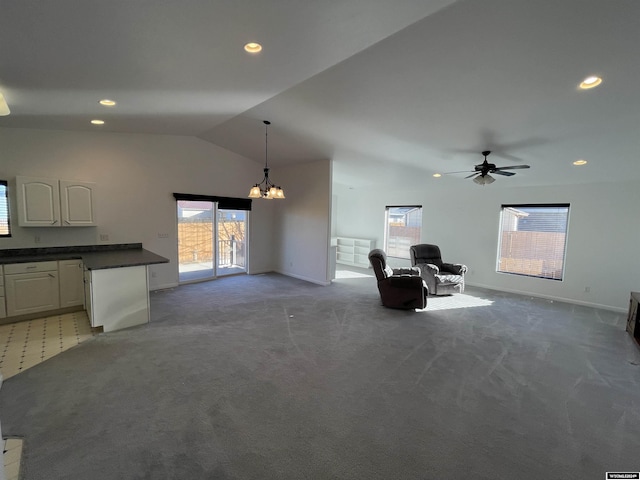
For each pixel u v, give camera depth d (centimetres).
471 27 229
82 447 193
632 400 257
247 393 256
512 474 180
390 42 256
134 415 225
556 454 196
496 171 445
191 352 328
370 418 228
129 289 395
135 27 199
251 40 228
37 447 192
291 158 669
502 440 208
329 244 658
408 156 538
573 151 418
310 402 246
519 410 241
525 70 269
